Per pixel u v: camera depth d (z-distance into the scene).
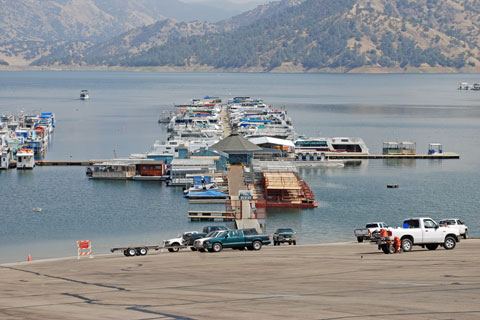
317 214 116.56
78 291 43.91
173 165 154.75
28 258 78.88
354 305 33.72
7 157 172.62
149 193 138.88
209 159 162.25
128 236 99.88
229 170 155.12
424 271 45.97
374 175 163.38
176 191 141.50
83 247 74.38
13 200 129.62
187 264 57.88
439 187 144.75
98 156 195.88
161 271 53.72
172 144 192.00
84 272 56.00
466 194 135.75
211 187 138.38
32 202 127.75
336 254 61.22
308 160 184.88
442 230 60.50
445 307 32.38
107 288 44.97
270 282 44.25
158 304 36.75
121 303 37.75
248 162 168.00
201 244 69.25
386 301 34.59
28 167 171.75
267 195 127.31
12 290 45.81
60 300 40.00
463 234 78.69
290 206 122.69
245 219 106.62
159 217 114.75
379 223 82.19
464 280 41.09
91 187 145.62
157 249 75.38
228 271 51.47
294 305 34.50
